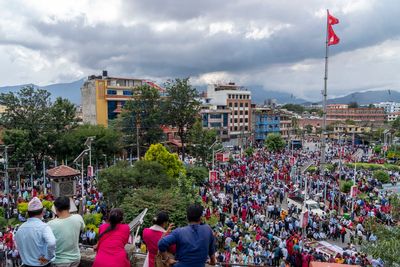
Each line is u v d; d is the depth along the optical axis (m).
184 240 5.75
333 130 144.62
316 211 35.56
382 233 16.73
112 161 58.44
